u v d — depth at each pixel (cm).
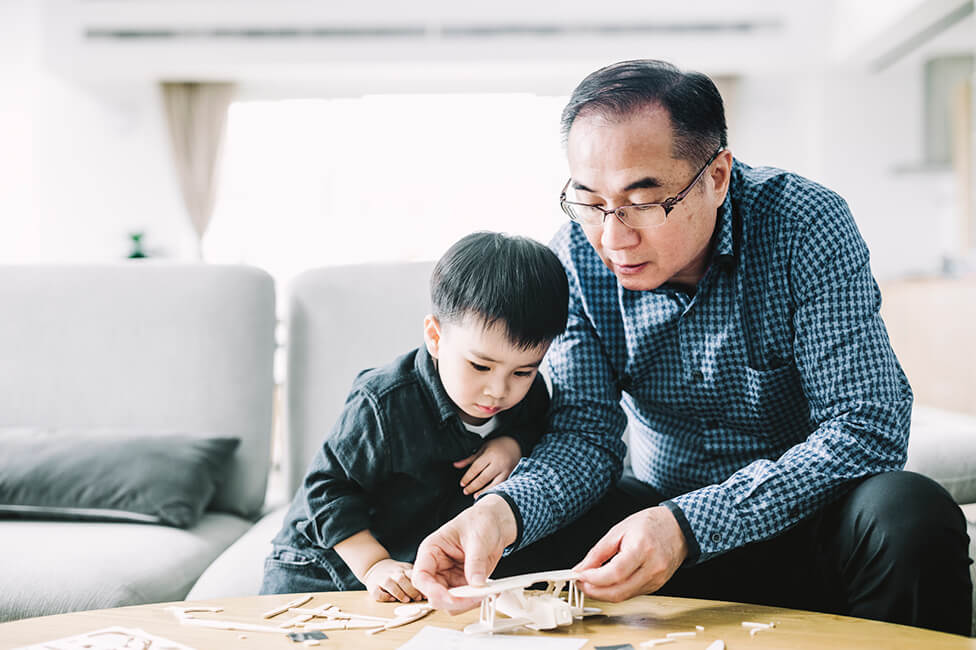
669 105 84
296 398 157
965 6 341
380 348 156
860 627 71
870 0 390
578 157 87
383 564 92
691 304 100
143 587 113
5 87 464
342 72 480
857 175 463
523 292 95
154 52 464
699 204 88
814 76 473
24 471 139
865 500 83
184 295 161
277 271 527
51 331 161
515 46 454
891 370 92
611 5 450
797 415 105
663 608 78
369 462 103
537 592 79
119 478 139
